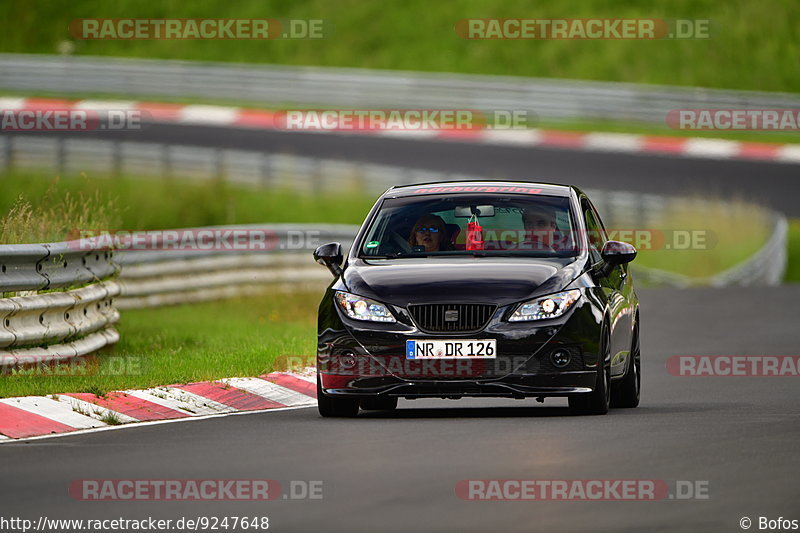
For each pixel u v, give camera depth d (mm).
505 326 36875
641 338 67000
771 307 81250
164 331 61781
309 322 71750
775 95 175500
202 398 40812
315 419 37594
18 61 181250
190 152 133125
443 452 30359
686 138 165375
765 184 148500
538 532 22000
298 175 133625
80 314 49531
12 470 28188
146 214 121188
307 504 24453
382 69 197375
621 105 170750
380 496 25125
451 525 22562
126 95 179125
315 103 175250
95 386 40156
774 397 43781
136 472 27859
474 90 171125
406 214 41094
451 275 37875
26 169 127562
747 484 26188
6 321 43531
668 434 33219
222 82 178250
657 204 127750
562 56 196500
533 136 165875
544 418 37125
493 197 41250
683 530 22156
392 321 37156
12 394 38125
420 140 164125
